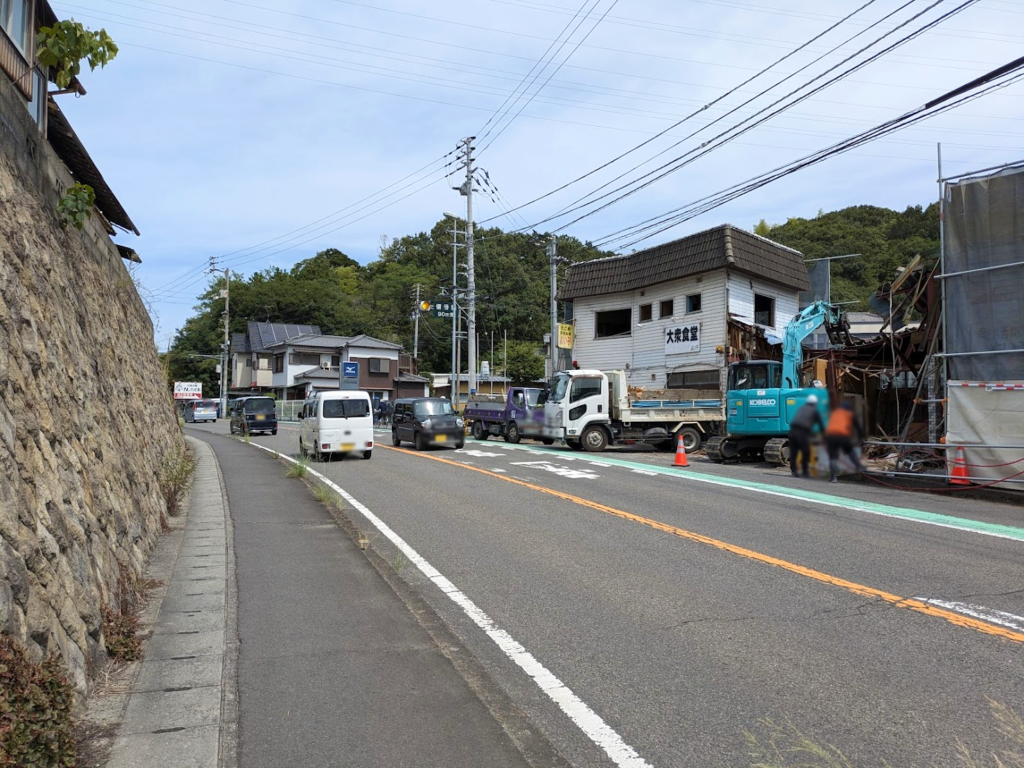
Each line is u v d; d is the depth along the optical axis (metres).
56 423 5.29
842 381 17.91
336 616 5.53
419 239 75.69
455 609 5.84
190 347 72.25
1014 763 3.32
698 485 12.78
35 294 6.07
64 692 3.37
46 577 3.89
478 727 3.72
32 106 8.57
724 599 5.97
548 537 8.49
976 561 7.16
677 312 25.59
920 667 4.48
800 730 3.69
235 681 4.26
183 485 12.52
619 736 3.67
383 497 11.78
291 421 51.88
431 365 64.94
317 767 3.29
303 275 74.44
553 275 29.27
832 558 7.32
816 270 34.47
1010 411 11.65
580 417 20.75
